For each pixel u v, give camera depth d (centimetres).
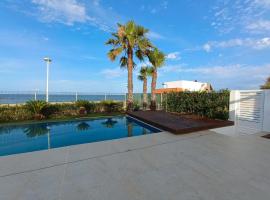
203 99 1020
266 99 725
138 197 263
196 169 357
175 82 2461
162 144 528
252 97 779
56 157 419
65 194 270
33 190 281
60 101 1403
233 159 411
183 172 344
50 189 284
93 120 1156
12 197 262
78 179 315
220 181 311
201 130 720
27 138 757
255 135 653
